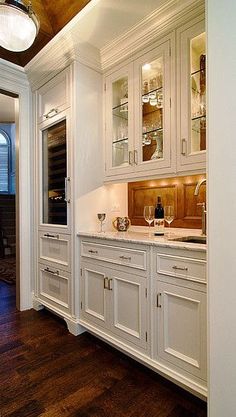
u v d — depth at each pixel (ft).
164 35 5.84
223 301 3.17
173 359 4.82
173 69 5.67
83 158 7.19
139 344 5.43
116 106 7.43
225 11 3.13
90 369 5.53
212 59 3.26
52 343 6.58
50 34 7.14
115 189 8.07
